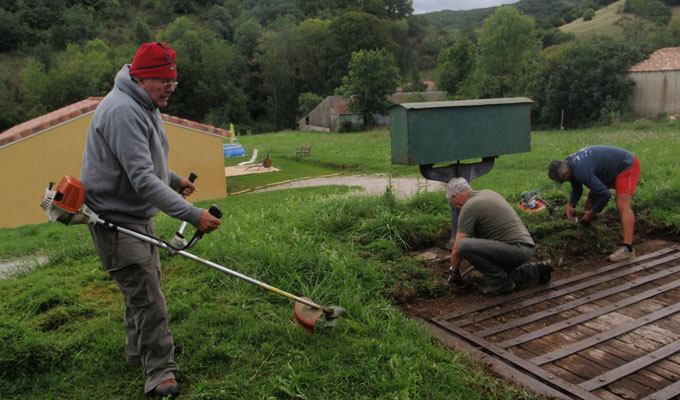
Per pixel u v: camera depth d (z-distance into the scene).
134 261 2.59
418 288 4.21
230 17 108.69
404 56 92.56
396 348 3.04
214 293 3.92
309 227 5.42
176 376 2.82
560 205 6.50
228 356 3.00
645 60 32.81
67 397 2.71
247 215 6.62
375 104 49.28
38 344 3.00
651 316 3.65
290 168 22.83
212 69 71.38
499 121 4.93
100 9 113.81
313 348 3.09
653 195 6.39
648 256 4.95
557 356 3.13
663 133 22.05
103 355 3.06
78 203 2.43
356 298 3.68
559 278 4.53
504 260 4.01
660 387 2.79
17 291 4.10
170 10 115.75
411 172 18.25
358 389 2.70
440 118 4.64
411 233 5.33
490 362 3.07
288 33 77.25
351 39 75.31
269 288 3.05
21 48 94.56
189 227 6.15
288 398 2.67
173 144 15.58
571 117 35.38
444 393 2.67
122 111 2.50
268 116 78.69
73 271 4.62
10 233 11.31
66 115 13.79
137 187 2.49
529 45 44.22
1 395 2.70
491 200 4.09
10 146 13.27
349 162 21.88
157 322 2.69
